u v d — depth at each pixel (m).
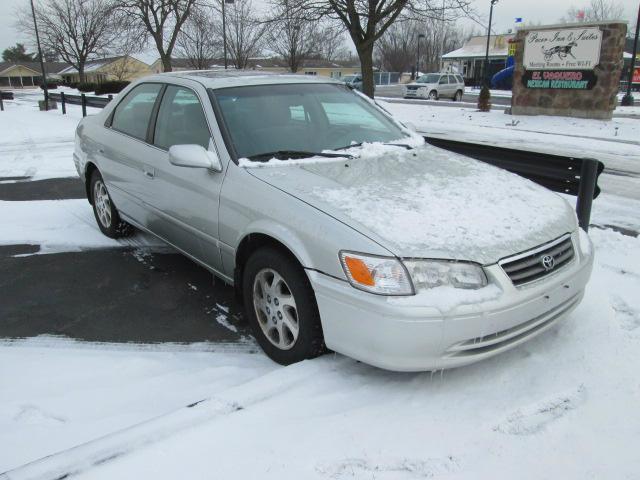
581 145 11.86
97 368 3.24
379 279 2.54
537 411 2.62
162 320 3.86
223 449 2.37
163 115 4.25
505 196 3.21
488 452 2.36
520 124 15.94
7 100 37.56
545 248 2.87
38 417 2.76
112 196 5.04
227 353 3.41
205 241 3.69
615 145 11.85
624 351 3.10
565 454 2.35
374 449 2.37
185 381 3.07
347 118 4.17
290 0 18.03
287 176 3.23
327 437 2.44
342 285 2.66
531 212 3.08
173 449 2.36
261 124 3.73
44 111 23.47
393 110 21.39
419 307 2.49
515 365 2.99
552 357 3.06
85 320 3.86
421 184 3.23
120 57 62.19
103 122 5.15
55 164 9.81
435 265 2.58
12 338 3.61
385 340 2.53
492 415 2.59
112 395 2.94
